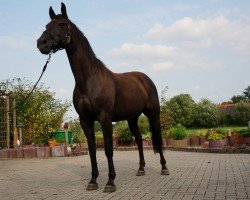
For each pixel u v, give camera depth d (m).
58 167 11.17
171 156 13.65
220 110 71.88
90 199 5.80
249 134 15.88
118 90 7.11
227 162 10.41
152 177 7.96
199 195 5.66
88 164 11.88
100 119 6.67
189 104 66.12
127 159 13.05
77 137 23.78
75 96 6.86
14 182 8.24
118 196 5.95
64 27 6.48
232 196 5.48
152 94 8.44
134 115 7.78
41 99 21.77
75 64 6.61
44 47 6.34
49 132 20.98
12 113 19.33
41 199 5.95
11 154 16.27
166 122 23.12
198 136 19.02
